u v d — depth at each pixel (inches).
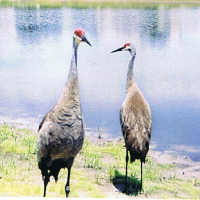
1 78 722.2
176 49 1103.0
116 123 506.3
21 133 454.3
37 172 336.2
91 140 452.4
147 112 322.7
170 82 706.8
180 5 2536.9
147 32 1445.6
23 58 935.0
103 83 698.8
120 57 978.7
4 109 550.3
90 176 345.1
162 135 473.1
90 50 1075.3
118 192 317.4
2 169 331.0
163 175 373.7
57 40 1253.7
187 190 339.0
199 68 839.1
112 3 2615.7
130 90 331.6
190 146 446.6
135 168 381.4
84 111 542.9
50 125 245.8
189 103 581.9
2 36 1325.0
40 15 1998.0
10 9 2294.5
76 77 247.8
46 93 636.1
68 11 2202.3
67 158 253.0
